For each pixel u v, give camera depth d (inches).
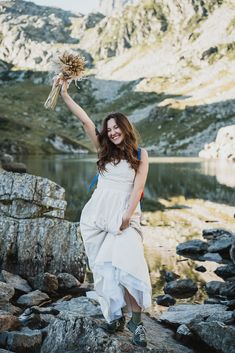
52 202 499.2
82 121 250.7
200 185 1631.4
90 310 339.0
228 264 564.1
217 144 4589.1
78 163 3117.6
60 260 470.3
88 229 235.0
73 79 257.4
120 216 228.8
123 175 234.1
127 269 217.5
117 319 252.2
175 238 742.5
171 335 308.2
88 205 240.1
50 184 502.9
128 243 223.8
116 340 240.4
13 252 464.4
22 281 440.8
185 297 437.4
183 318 337.1
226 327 275.3
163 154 5974.4
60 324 265.4
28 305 379.6
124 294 232.8
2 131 5949.8
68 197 1243.8
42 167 2593.5
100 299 235.1
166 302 415.2
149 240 724.7
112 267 223.1
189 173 2226.9
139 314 238.7
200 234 776.3
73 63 252.2
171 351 240.8
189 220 925.8
